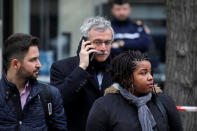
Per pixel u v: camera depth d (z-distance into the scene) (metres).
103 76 6.34
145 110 5.13
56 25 13.21
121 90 5.27
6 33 12.78
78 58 6.47
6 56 5.42
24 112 5.36
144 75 5.17
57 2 13.17
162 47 13.82
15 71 5.37
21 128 5.32
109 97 5.32
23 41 5.34
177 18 7.98
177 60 8.03
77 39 13.16
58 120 5.64
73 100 6.12
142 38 10.31
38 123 5.42
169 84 8.17
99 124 5.20
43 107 5.48
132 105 5.23
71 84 6.02
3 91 5.36
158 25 13.77
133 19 13.64
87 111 6.26
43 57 13.13
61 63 6.52
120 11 10.27
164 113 5.27
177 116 5.41
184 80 7.97
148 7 13.64
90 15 13.16
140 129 5.08
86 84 6.26
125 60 5.24
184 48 7.94
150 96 5.23
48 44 13.21
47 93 5.56
